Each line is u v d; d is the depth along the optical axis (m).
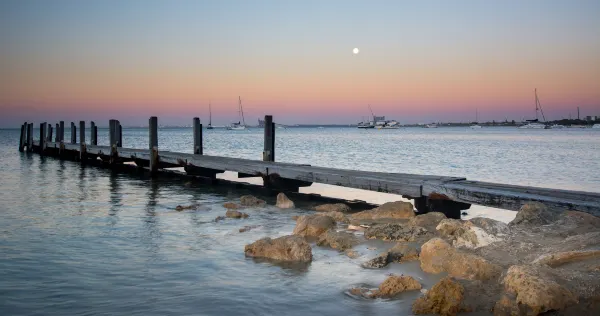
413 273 7.80
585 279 6.23
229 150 56.16
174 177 23.81
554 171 28.22
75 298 6.83
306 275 7.79
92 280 7.62
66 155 38.12
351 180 14.33
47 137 45.53
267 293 6.98
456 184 12.38
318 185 21.58
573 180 23.72
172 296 6.88
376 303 6.55
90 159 34.97
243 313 6.25
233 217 12.92
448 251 7.87
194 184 21.06
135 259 8.80
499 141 82.62
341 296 6.83
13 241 10.28
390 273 7.85
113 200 16.48
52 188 20.09
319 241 9.86
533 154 44.59
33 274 7.95
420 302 6.28
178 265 8.41
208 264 8.45
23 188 20.12
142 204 15.51
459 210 12.58
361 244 9.80
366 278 7.62
